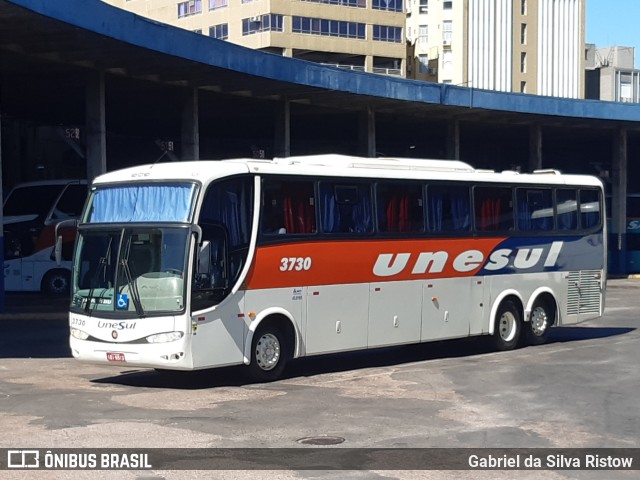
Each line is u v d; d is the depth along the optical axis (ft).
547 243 65.10
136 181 46.37
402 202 55.52
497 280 61.52
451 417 37.91
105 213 46.62
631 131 152.97
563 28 322.55
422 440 33.42
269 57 90.94
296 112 120.67
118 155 154.61
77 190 96.48
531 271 64.03
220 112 121.39
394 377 49.98
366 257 52.90
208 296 44.68
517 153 181.37
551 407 40.37
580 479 28.30
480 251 60.13
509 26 313.53
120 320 44.47
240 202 46.78
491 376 50.11
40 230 94.48
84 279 46.26
